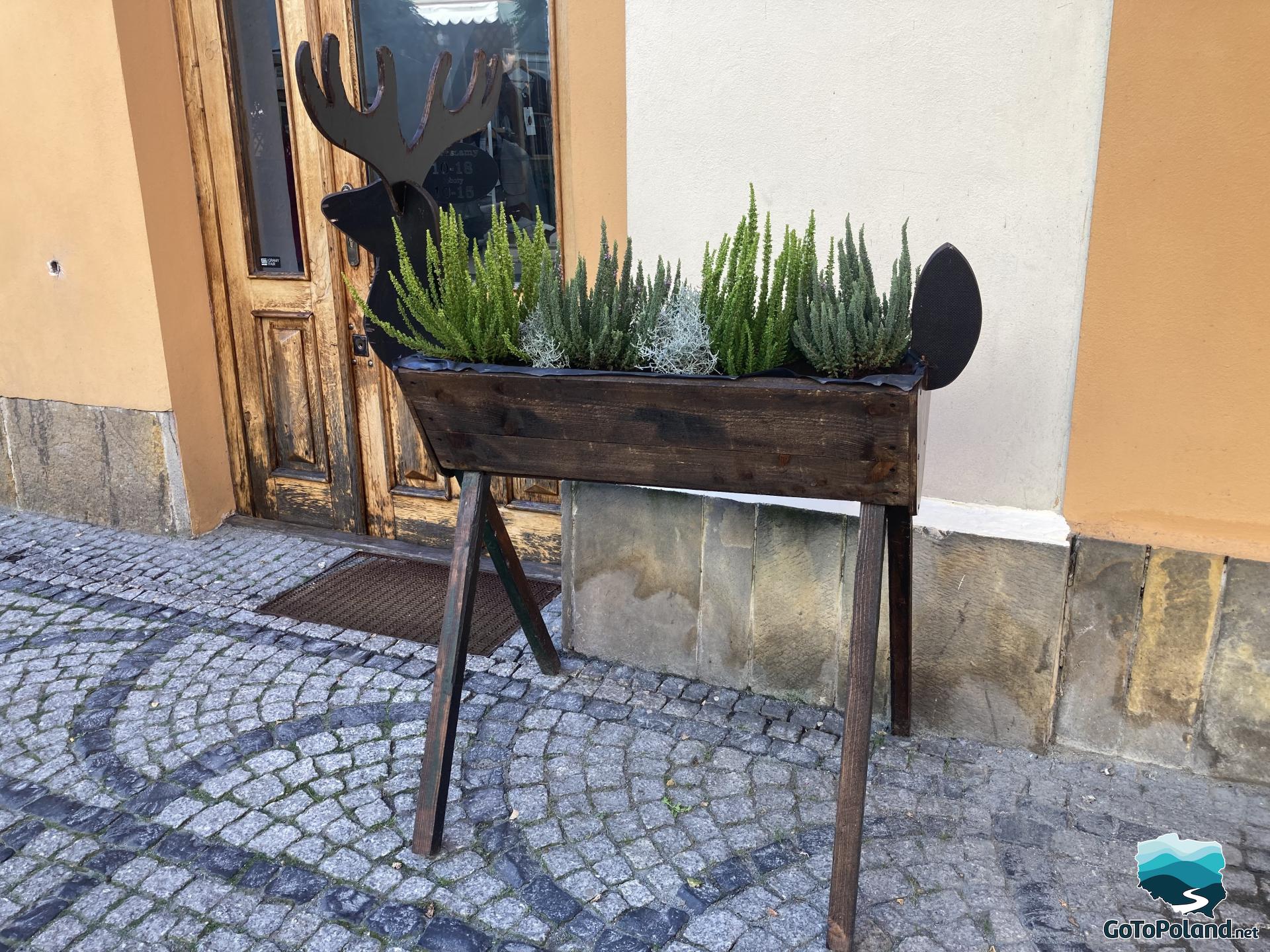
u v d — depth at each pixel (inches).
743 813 90.5
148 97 143.3
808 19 92.9
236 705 109.1
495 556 104.3
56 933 77.2
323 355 152.5
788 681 109.1
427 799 85.1
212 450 161.6
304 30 139.1
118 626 128.1
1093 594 94.0
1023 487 95.5
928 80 89.7
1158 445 88.5
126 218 146.3
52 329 158.4
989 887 80.8
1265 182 79.7
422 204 86.1
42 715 107.6
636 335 75.5
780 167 97.5
